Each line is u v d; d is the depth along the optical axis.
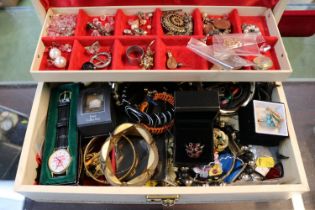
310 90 1.33
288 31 1.50
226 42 1.02
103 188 0.87
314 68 1.43
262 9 1.10
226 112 1.08
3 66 1.44
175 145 1.00
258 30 1.08
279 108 1.05
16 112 1.25
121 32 1.06
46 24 1.04
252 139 1.04
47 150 1.02
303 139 1.21
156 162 0.96
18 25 1.59
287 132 1.01
